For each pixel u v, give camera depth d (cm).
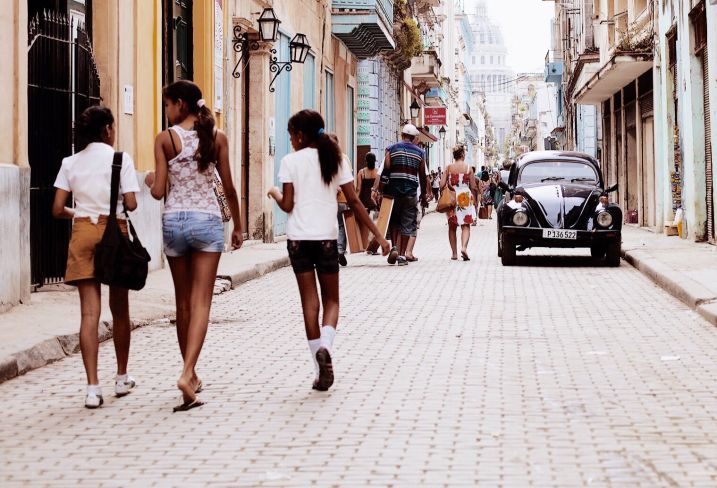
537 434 598
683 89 2203
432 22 6084
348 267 1755
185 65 1850
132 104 1485
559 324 1061
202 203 713
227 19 2012
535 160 1883
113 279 693
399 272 1650
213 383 764
